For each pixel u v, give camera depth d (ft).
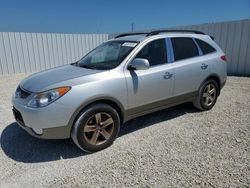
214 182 8.99
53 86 10.53
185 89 15.19
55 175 9.78
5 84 29.35
